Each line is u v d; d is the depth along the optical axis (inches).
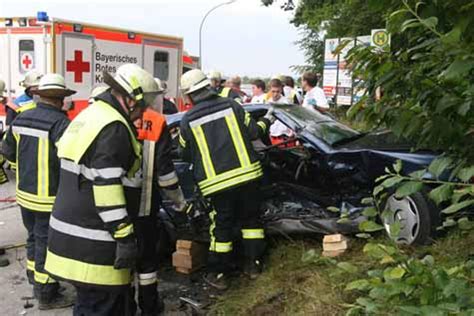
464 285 70.2
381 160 169.2
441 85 71.4
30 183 163.0
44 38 360.8
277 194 197.8
